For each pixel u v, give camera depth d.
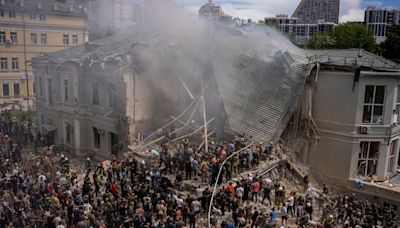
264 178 24.70
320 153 30.48
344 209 22.64
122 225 18.05
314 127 30.25
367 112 28.59
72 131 37.22
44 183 22.39
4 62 63.12
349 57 31.73
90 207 19.33
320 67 29.72
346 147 28.95
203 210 20.70
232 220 18.45
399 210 26.48
